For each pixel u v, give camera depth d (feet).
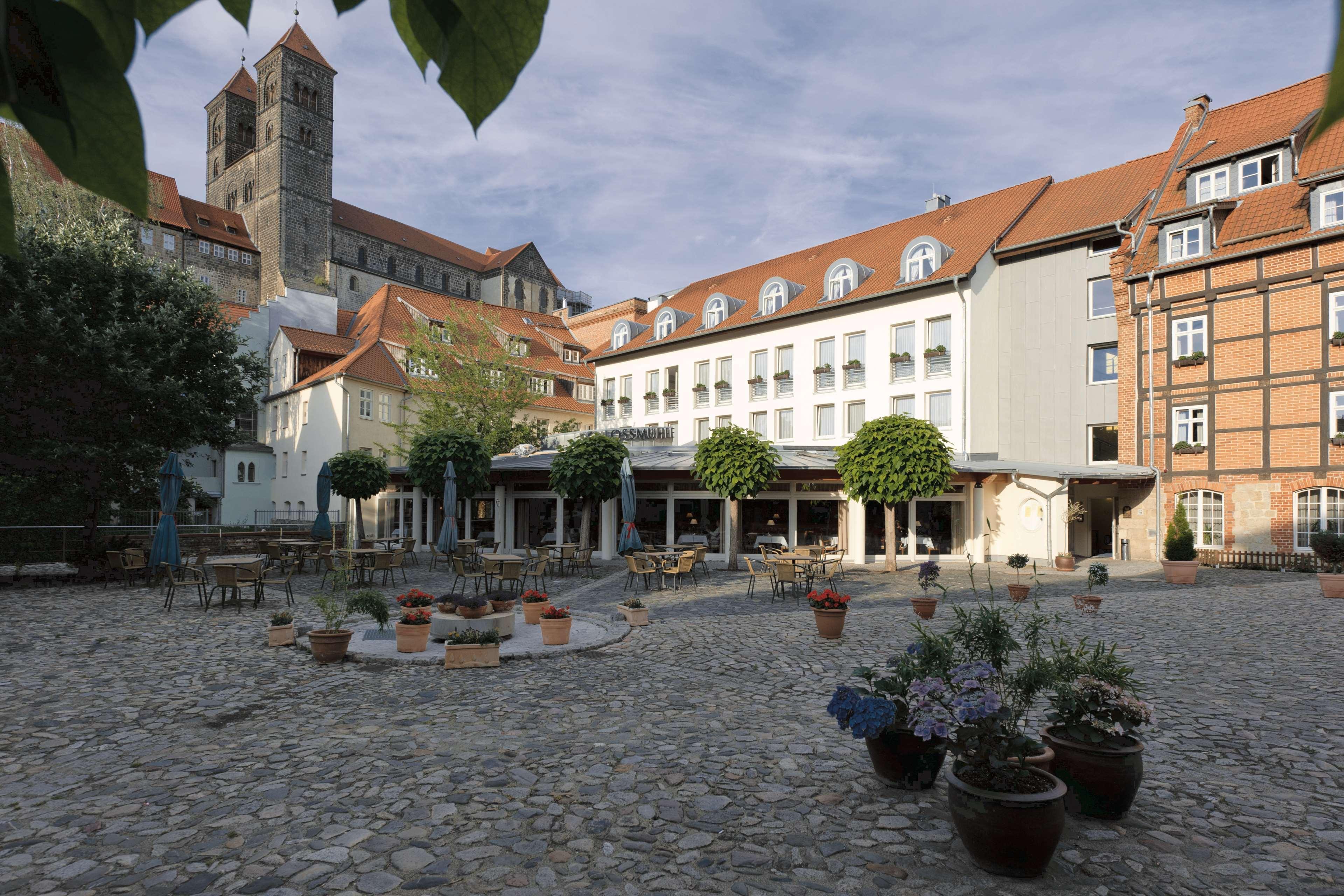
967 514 83.76
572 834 16.62
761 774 19.85
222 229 192.34
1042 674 16.94
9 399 63.57
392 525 105.81
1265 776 19.53
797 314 107.24
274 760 21.35
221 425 75.31
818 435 106.52
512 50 2.50
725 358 119.34
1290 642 37.24
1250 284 73.46
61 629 41.52
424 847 16.10
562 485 73.67
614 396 136.67
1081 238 88.63
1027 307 93.20
